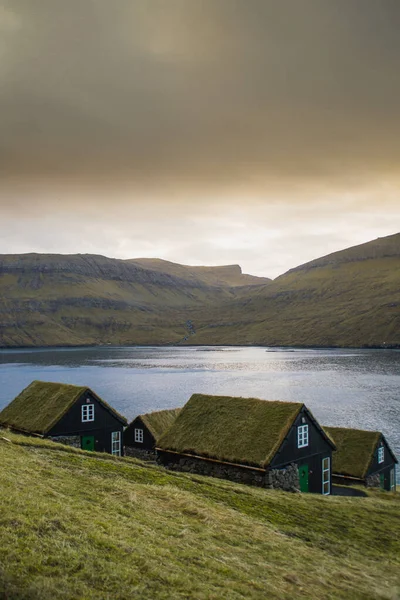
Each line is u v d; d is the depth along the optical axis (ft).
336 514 92.07
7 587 39.14
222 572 52.08
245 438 121.29
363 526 87.76
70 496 68.03
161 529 62.18
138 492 78.38
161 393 440.86
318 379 535.60
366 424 287.28
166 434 133.28
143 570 47.78
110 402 390.63
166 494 80.18
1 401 396.98
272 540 68.18
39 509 56.80
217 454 119.55
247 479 114.93
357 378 536.42
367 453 156.46
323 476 132.36
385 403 361.71
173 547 55.93
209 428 129.39
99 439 153.48
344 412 328.29
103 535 53.62
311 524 83.20
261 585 50.67
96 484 77.77
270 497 96.17
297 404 125.49
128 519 62.59
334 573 60.34
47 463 86.48
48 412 148.05
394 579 63.77
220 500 86.94
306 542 72.64
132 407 365.20
